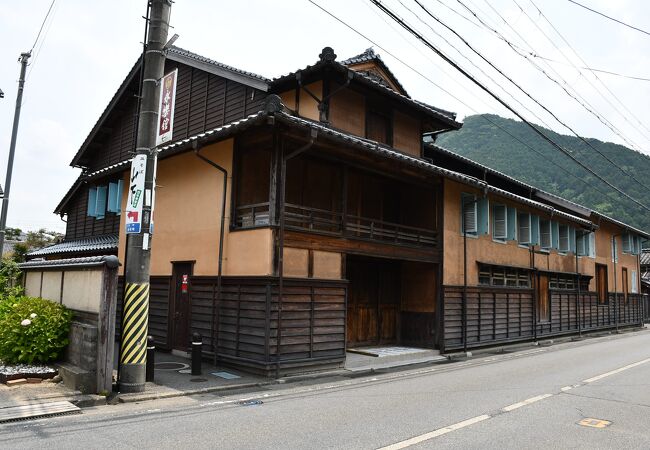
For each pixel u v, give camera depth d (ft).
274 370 34.81
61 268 33.40
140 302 28.94
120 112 66.85
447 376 37.35
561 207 83.51
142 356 28.89
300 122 33.81
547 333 70.03
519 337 62.95
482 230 55.52
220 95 53.42
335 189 47.03
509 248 63.36
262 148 40.06
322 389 31.65
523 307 64.69
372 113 50.52
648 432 21.53
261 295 35.76
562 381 34.63
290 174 43.68
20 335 29.86
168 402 27.04
